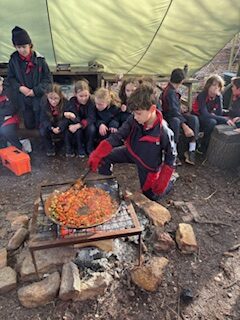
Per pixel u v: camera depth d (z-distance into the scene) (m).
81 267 2.45
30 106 4.39
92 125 4.06
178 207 3.23
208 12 4.48
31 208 3.23
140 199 3.03
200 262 2.64
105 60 5.51
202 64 5.79
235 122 4.27
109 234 2.15
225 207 3.34
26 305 2.24
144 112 2.50
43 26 4.62
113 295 2.33
